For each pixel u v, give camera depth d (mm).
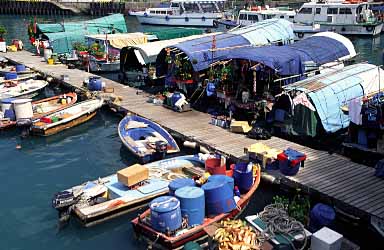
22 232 15289
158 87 31234
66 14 85625
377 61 41875
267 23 33344
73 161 20875
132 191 16391
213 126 22844
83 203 15766
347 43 31000
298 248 13125
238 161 18609
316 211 14492
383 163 17000
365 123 18750
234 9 67250
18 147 22531
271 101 23422
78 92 30469
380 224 14266
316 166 18000
